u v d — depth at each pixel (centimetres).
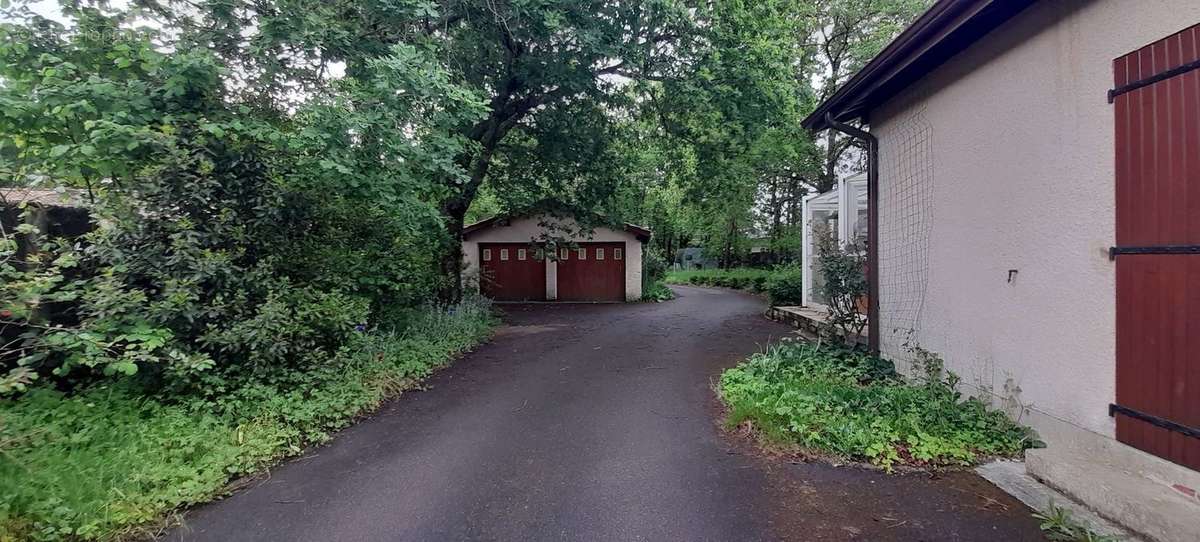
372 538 292
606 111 1226
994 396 429
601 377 655
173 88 490
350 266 646
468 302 1115
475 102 629
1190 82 280
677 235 3741
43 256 442
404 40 676
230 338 463
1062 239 361
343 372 557
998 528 287
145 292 460
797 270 1393
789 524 298
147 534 296
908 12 1503
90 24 508
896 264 579
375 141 563
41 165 489
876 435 401
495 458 402
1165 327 293
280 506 329
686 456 399
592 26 776
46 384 443
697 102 945
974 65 448
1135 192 309
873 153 620
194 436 394
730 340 927
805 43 1673
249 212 545
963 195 465
